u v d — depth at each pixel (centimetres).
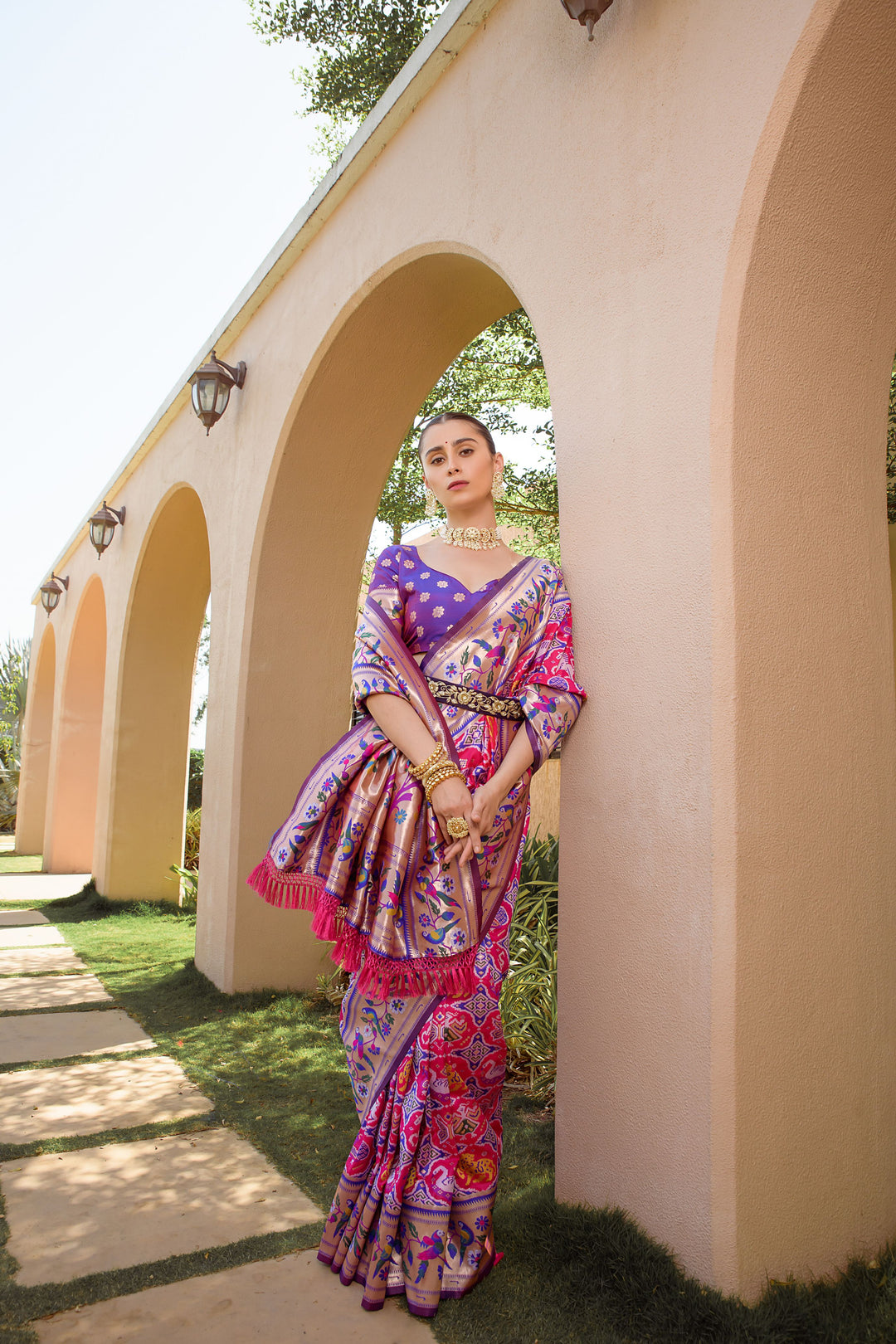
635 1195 179
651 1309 157
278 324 433
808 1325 151
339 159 356
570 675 197
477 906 175
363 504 443
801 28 161
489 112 266
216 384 471
